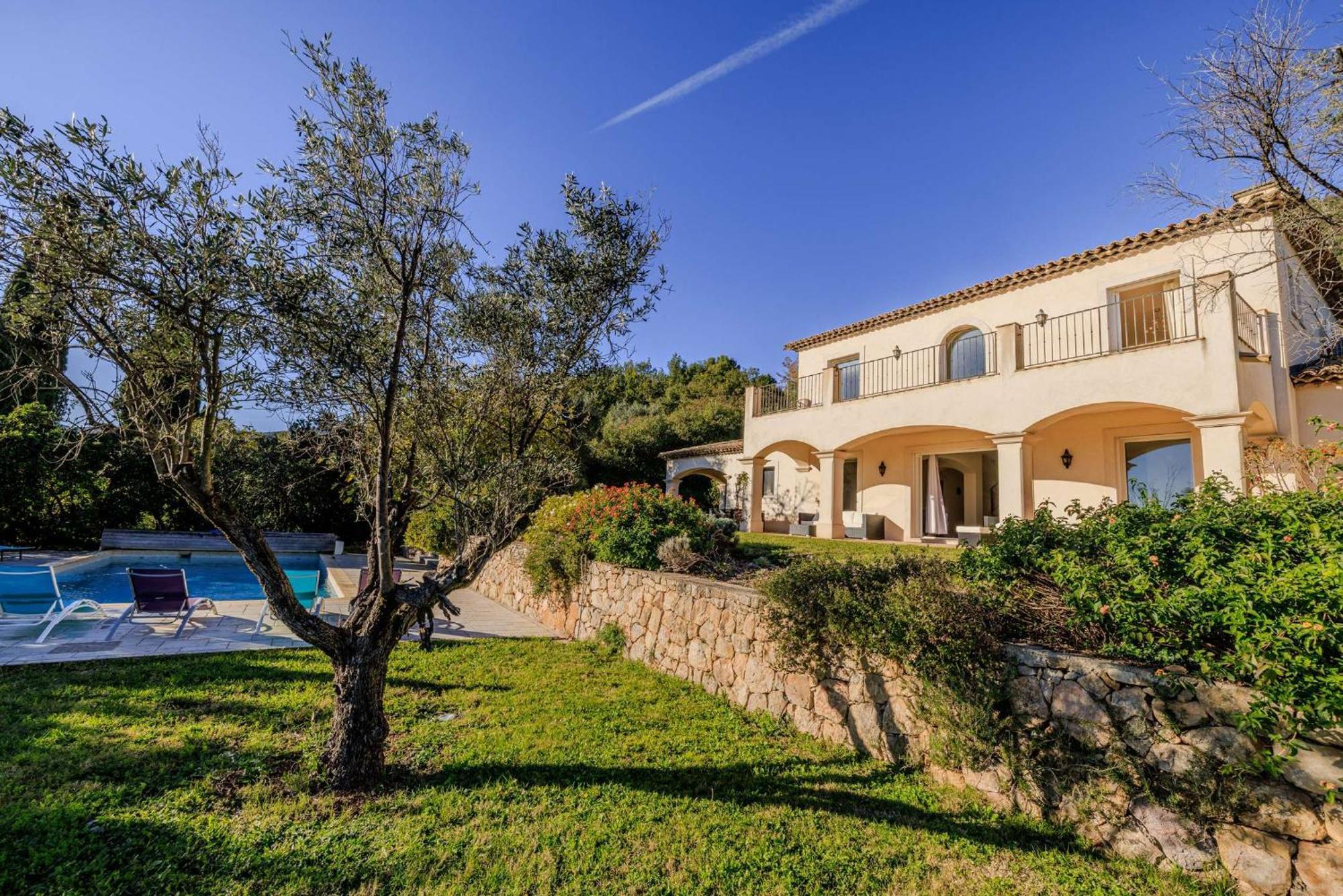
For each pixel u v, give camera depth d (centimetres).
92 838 334
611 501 1041
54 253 297
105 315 328
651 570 866
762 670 619
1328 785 303
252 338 377
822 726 549
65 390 354
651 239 501
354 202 387
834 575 575
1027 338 1275
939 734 450
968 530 1256
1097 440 1190
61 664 638
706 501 2559
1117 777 371
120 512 1745
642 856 352
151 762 425
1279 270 945
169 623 869
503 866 336
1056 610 467
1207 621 350
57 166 295
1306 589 311
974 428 1163
